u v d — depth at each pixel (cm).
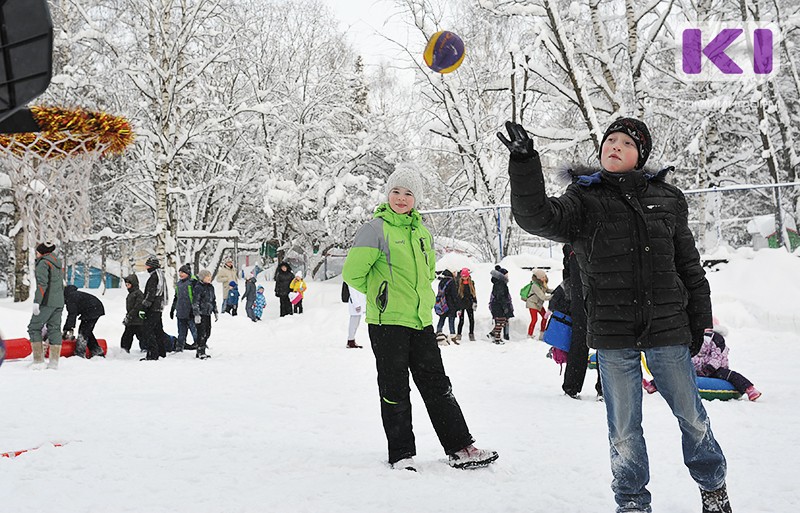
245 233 4019
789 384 880
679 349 334
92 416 661
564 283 813
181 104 3067
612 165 342
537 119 3091
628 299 333
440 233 3144
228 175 3503
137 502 385
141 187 3434
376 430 609
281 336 1792
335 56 3528
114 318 1730
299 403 767
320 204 3175
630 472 339
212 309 1390
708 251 2006
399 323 475
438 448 531
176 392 857
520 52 2573
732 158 2770
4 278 3722
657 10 2550
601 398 770
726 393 750
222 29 3092
